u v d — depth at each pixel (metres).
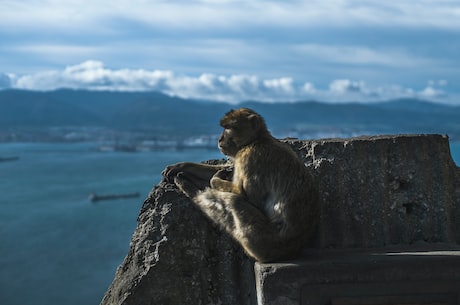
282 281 5.18
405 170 6.19
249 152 5.82
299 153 6.36
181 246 5.96
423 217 6.20
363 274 5.19
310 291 5.19
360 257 5.43
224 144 6.05
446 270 5.20
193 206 6.09
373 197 6.13
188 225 6.03
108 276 76.19
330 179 6.12
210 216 5.89
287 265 5.21
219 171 6.18
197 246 6.03
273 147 5.79
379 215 6.11
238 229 5.58
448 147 6.36
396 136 6.26
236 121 5.96
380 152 6.16
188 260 5.97
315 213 5.70
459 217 6.31
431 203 6.20
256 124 5.90
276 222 5.52
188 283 5.93
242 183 5.78
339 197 6.11
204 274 6.03
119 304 5.74
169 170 6.23
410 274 5.20
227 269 6.09
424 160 6.21
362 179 6.14
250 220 5.51
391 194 6.19
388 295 5.20
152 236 5.98
